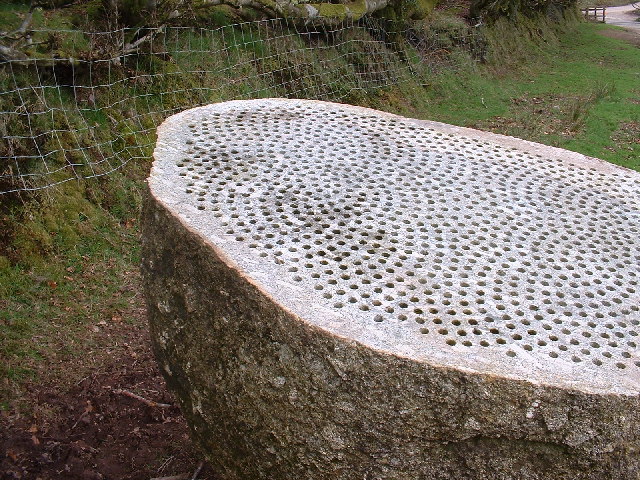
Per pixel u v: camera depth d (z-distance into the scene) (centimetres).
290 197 208
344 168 232
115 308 303
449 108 663
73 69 360
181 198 200
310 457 157
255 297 161
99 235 337
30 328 278
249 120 266
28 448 228
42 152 337
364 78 596
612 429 143
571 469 148
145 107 402
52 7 375
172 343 187
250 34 503
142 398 255
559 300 172
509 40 929
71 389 256
